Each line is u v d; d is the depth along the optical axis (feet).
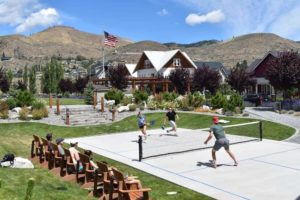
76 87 250.37
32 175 40.63
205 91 179.52
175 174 43.60
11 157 44.42
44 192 33.88
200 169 45.44
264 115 105.09
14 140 67.67
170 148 58.54
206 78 169.89
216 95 112.98
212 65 266.98
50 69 298.76
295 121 91.25
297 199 33.78
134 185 33.04
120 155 55.11
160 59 232.12
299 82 120.47
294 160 49.06
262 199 34.01
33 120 96.22
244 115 100.42
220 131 45.39
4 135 75.72
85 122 98.37
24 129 86.48
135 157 53.36
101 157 54.08
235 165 46.57
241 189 37.19
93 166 39.24
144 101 123.54
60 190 35.94
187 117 100.63
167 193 36.52
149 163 49.47
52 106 130.31
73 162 41.98
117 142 67.00
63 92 263.49
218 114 102.12
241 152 54.75
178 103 118.32
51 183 38.58
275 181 39.58
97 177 36.04
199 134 73.67
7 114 96.53
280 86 123.65
